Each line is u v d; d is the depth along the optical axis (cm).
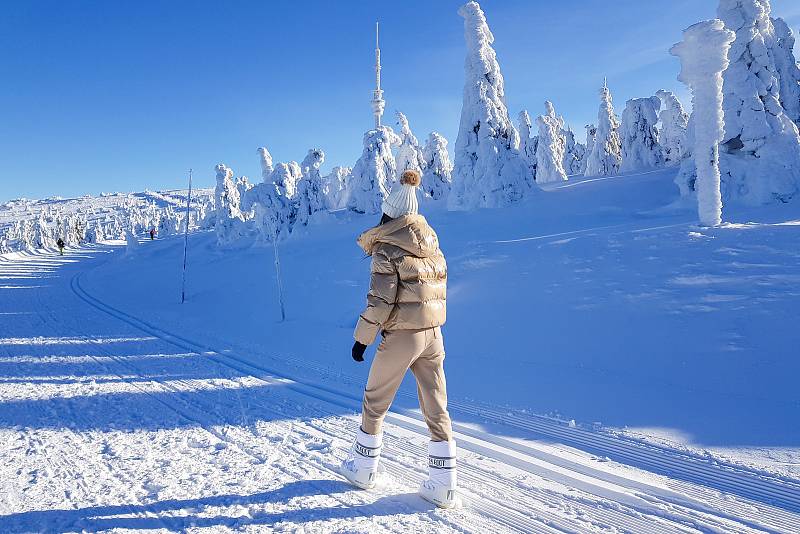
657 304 690
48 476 316
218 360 729
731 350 537
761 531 255
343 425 431
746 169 1722
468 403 503
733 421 409
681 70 1108
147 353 784
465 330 789
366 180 3391
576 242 1070
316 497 287
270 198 3173
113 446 375
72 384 584
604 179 2816
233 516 262
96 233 9181
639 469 338
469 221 2078
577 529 255
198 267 2497
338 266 1667
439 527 254
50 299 1659
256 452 363
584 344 641
